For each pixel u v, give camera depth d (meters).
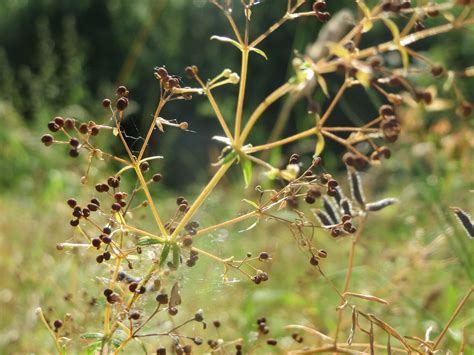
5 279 0.21
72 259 0.17
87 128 0.11
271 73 0.76
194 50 0.83
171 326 0.14
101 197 0.21
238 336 0.18
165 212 0.28
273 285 0.22
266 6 0.75
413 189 0.26
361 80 0.10
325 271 0.22
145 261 0.12
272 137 0.30
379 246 0.24
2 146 0.42
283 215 0.23
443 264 0.20
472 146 0.24
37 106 0.51
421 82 0.24
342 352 0.13
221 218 0.28
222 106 0.52
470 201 0.24
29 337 0.18
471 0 0.10
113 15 0.89
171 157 0.63
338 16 0.19
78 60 0.55
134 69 0.84
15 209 0.31
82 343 0.13
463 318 0.19
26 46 0.92
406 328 0.18
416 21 0.11
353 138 0.11
